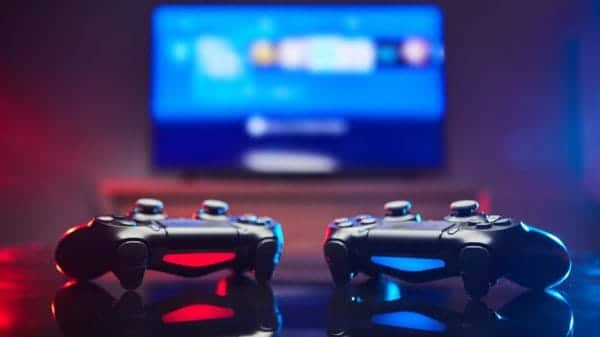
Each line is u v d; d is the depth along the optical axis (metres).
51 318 0.31
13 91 3.14
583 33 3.01
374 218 0.48
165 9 2.94
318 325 0.29
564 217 3.05
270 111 2.91
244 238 0.47
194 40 2.93
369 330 0.28
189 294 0.41
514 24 3.12
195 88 2.92
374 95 2.91
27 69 3.15
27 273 0.52
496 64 3.11
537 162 3.08
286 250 0.75
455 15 3.11
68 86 3.14
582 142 2.98
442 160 2.90
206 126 2.91
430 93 2.91
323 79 2.91
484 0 3.12
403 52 2.91
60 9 3.16
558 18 3.11
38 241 3.10
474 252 0.40
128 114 3.12
